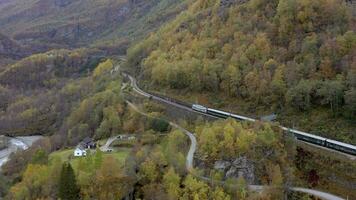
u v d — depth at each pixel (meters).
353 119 156.38
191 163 143.25
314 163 145.25
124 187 129.38
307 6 192.75
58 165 141.25
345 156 143.88
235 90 193.00
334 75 168.00
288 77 176.38
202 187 127.81
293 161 146.62
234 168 139.12
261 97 182.25
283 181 137.38
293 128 163.88
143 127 188.50
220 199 124.50
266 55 190.62
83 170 133.88
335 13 188.38
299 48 184.75
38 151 165.38
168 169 133.88
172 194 126.25
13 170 194.62
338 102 160.62
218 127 151.25
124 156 155.38
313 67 172.88
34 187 139.50
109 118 198.12
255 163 140.12
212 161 141.62
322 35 183.25
